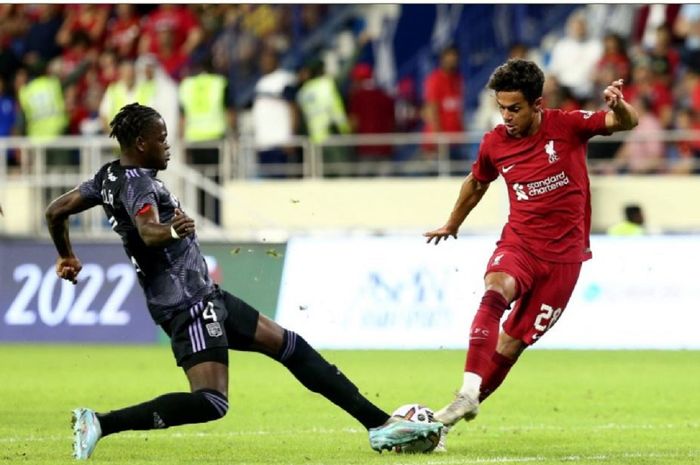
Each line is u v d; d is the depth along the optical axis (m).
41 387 49.03
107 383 50.47
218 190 75.75
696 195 73.50
